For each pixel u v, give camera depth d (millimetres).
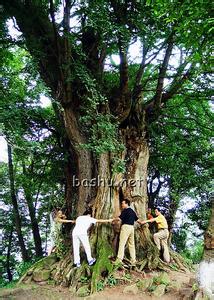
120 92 12648
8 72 13781
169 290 9336
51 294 9797
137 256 11578
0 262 24938
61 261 11305
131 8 11367
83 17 11867
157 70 15469
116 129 12500
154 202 19656
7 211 24500
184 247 20344
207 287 7395
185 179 18188
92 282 9820
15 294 9953
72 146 13516
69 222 12570
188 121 17578
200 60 7809
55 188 18141
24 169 20031
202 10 6625
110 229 11586
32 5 13359
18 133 9781
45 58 13133
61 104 12445
